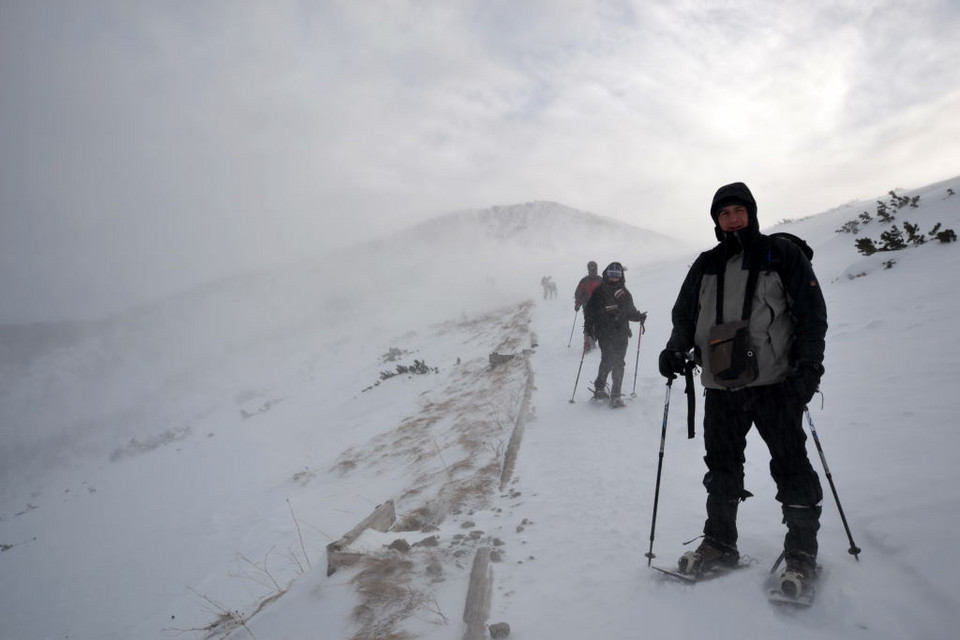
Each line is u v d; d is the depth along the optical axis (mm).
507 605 3037
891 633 2068
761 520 3312
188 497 14734
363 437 13391
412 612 3096
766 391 2598
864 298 8852
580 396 8930
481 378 14648
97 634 7188
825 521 3055
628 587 2895
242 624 3779
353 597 3344
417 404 15047
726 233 2744
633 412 7242
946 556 2342
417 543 4129
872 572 2463
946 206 14125
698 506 3941
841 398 5023
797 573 2404
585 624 2654
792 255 2566
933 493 2936
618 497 4461
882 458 3637
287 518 8547
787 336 2566
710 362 2652
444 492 5883
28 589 10734
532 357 14188
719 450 2803
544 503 4715
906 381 4941
